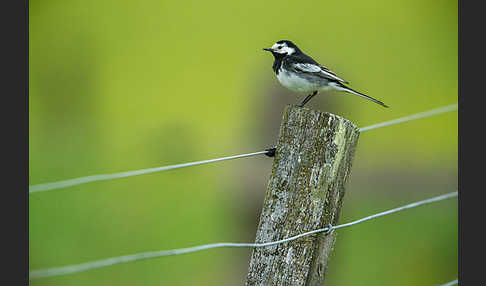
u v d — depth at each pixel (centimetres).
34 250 1257
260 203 1126
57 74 2161
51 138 2025
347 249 1304
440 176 1853
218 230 1333
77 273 1191
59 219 1416
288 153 462
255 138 1243
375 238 1364
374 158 1939
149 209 1555
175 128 2061
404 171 1828
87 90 2150
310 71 784
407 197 1670
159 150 1980
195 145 1998
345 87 784
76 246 1313
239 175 1184
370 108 2038
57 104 2142
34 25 2192
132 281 1200
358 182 1673
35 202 1490
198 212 1534
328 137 454
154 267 1241
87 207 1516
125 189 1677
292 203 456
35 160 1812
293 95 1274
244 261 1140
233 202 1179
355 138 472
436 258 1293
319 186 453
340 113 1320
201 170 1870
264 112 1266
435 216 1519
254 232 1134
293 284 449
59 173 1741
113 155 1955
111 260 379
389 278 1213
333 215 460
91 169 1811
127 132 2078
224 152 1927
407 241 1357
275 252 453
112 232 1399
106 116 2119
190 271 1227
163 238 1390
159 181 1770
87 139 2036
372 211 1534
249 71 1983
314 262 452
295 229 453
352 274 1223
